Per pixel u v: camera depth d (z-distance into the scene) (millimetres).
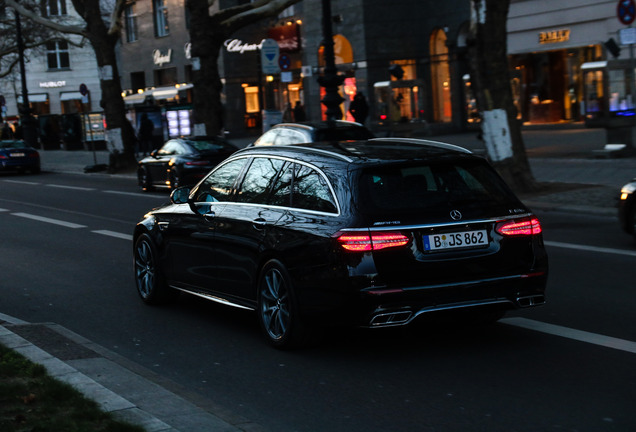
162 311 8281
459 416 4930
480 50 16328
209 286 7516
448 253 5961
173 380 5953
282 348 6547
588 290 8336
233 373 6059
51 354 6281
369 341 6703
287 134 16766
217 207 7395
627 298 7914
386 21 37500
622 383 5395
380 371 5906
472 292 6004
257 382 5809
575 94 30375
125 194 22156
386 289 5820
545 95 31672
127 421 4594
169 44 51938
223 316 7969
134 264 8812
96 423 4574
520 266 6207
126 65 56344
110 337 7324
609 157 20375
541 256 6297
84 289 9602
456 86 36094
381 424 4867
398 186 6082
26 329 7188
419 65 37812
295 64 44875
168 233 8094
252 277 6812
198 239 7531
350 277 5820
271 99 43812
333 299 5949
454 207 6059
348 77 39000
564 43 30172
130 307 8523
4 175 34219
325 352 6453
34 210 19141
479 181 6328
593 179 17250
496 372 5750
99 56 30609
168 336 7270
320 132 16234
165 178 21656
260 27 47531
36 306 8742
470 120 30938
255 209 6887
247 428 4770
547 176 18328
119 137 30859
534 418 4828
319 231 6055
